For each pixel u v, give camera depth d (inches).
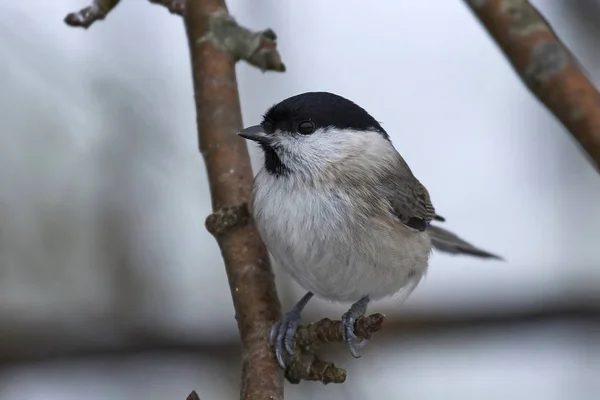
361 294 281.7
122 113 390.0
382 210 267.3
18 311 373.7
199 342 374.3
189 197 392.8
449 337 374.0
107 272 379.6
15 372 366.6
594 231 413.1
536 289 383.6
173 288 381.4
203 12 282.7
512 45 165.8
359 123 279.4
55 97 396.5
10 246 382.9
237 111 276.1
